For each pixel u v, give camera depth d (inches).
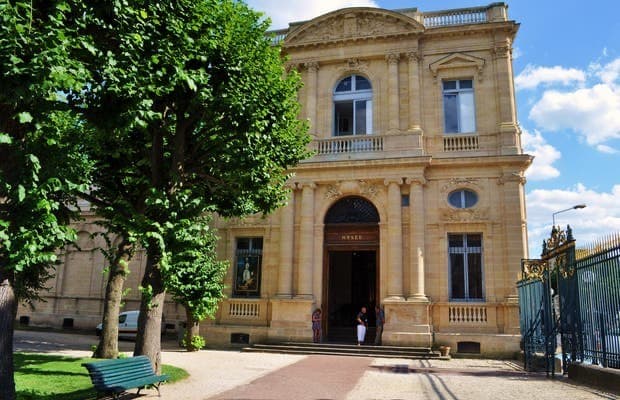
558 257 553.6
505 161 817.5
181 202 436.8
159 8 389.1
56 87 292.0
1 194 300.7
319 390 441.1
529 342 625.3
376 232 860.0
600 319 459.2
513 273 783.1
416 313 783.1
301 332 821.9
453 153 857.5
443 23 916.6
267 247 900.6
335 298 1038.4
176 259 436.8
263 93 494.3
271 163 515.8
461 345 775.7
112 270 619.2
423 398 407.8
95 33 344.5
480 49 886.4
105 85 348.8
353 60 928.9
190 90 451.2
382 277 823.7
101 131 382.3
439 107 881.5
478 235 827.4
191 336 776.9
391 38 910.4
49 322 1166.3
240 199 553.9
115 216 473.1
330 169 871.7
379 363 657.0
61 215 549.6
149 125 478.9
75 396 388.2
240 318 889.5
